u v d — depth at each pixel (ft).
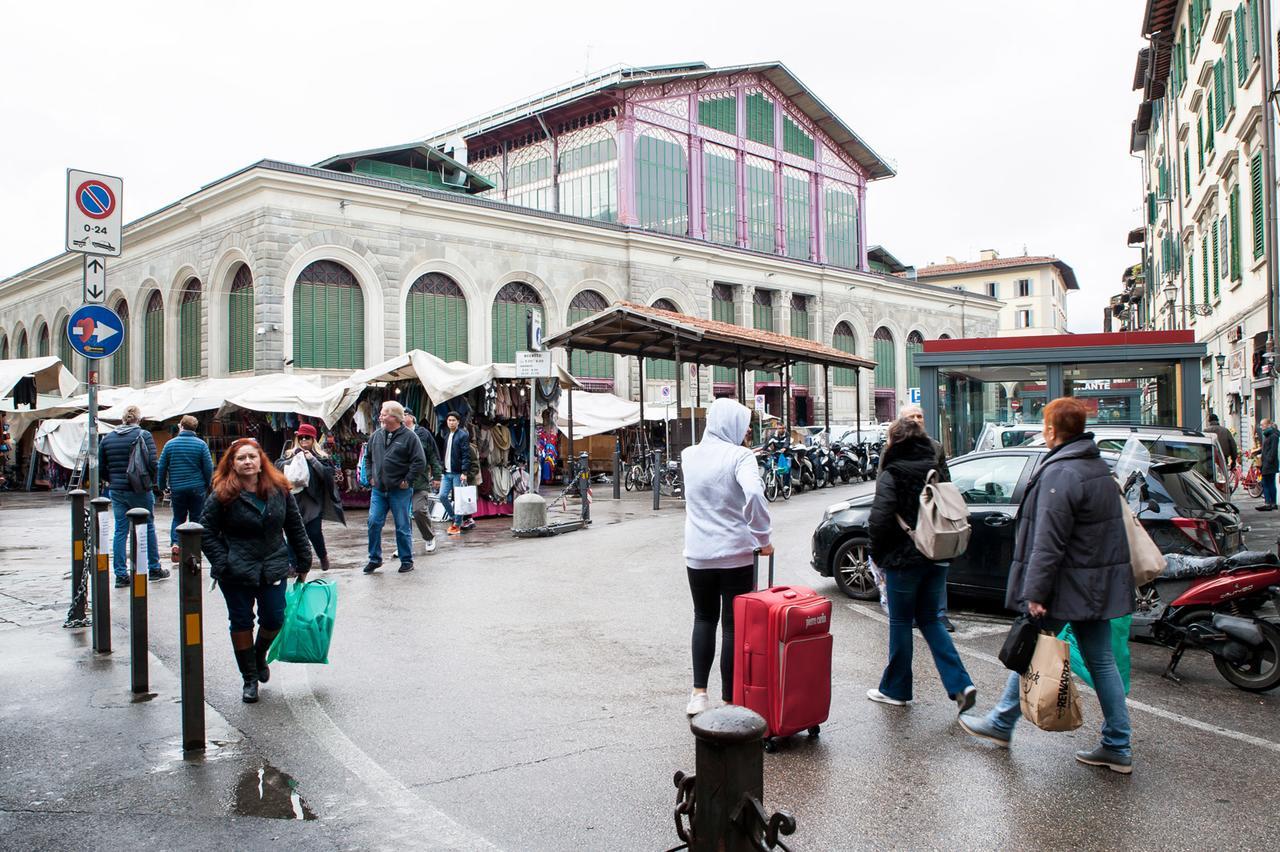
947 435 53.42
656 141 138.82
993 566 26.91
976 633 25.41
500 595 30.83
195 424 34.42
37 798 14.35
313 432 35.19
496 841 12.86
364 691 19.95
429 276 105.50
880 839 12.84
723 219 148.25
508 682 20.57
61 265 130.82
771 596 16.57
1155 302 127.24
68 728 17.56
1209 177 80.18
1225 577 20.99
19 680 20.74
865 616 27.37
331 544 44.73
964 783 14.80
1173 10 94.73
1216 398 81.35
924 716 18.12
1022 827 13.19
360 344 98.94
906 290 174.29
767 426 97.76
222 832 13.16
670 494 74.64
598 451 100.01
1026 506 15.71
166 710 18.65
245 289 96.73
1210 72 75.72
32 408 66.90
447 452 49.42
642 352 79.77
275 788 14.71
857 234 176.76
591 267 122.11
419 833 13.10
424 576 34.78
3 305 152.25
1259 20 56.03
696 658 17.94
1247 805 13.97
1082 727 17.62
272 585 19.90
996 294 259.80
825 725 17.56
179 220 102.83
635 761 15.79
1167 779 14.99
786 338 85.35
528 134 148.25
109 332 29.25
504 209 110.11
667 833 13.07
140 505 33.35
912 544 17.88
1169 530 23.65
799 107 163.73
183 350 106.11
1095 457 15.29
